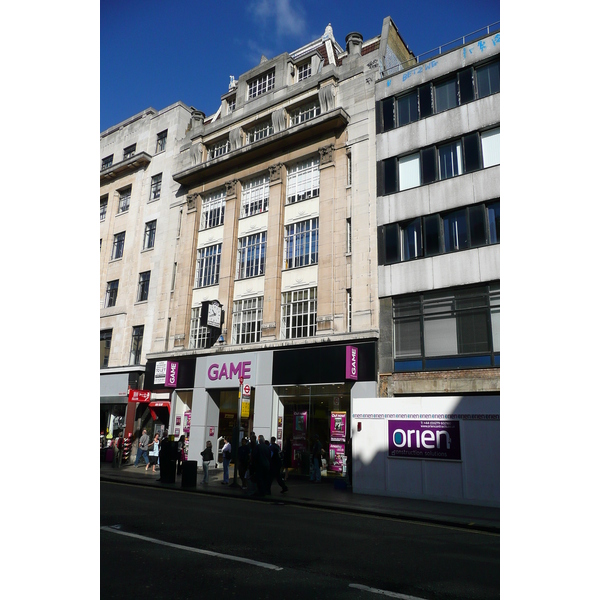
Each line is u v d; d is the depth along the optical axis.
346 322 20.14
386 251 19.55
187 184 28.45
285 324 22.17
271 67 26.70
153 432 25.25
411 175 19.77
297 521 9.86
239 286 24.30
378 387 18.33
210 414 23.17
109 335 29.58
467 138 18.59
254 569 6.06
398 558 6.91
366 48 24.48
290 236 23.23
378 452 14.91
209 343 24.20
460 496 13.23
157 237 29.19
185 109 31.77
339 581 5.71
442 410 14.04
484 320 16.78
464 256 17.58
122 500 11.84
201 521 9.30
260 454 14.20
